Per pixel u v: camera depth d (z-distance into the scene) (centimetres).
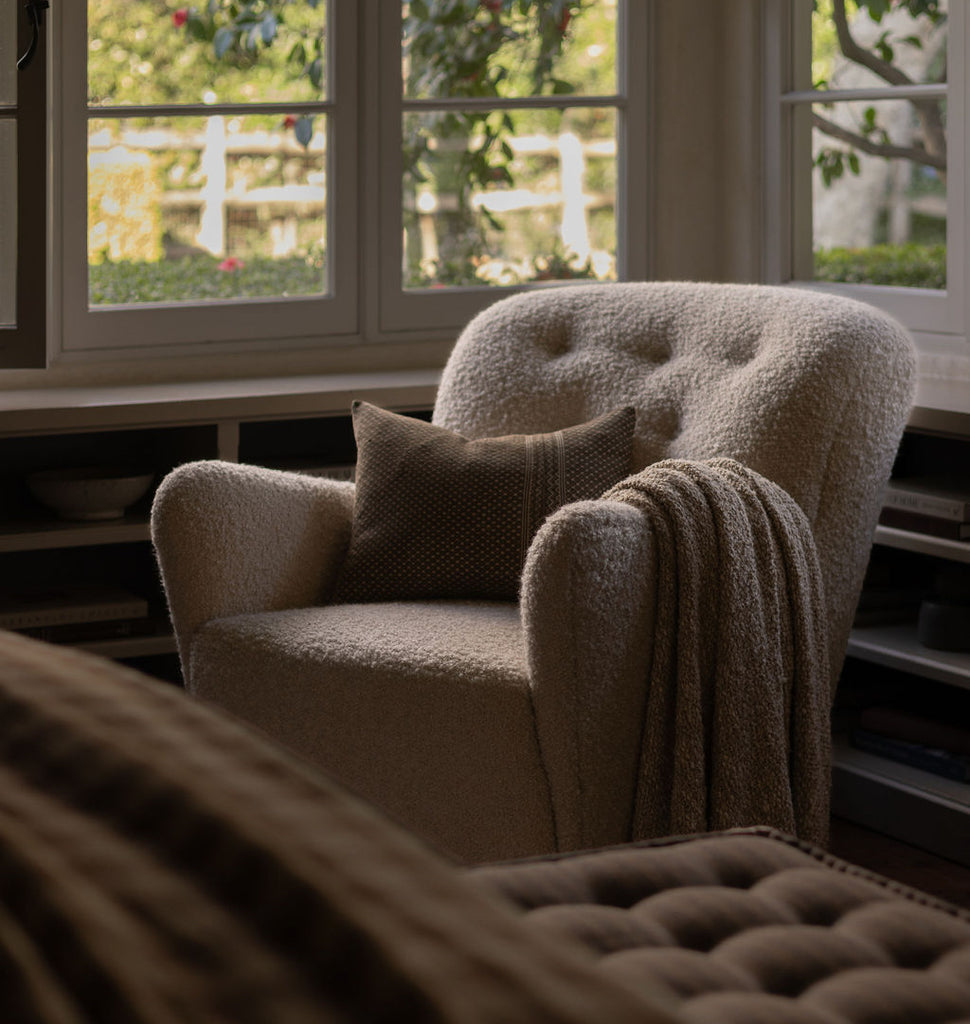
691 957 105
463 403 263
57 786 41
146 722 43
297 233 332
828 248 342
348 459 315
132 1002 31
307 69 329
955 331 308
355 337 338
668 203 361
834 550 229
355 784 208
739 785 202
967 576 283
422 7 336
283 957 33
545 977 30
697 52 358
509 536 232
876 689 312
